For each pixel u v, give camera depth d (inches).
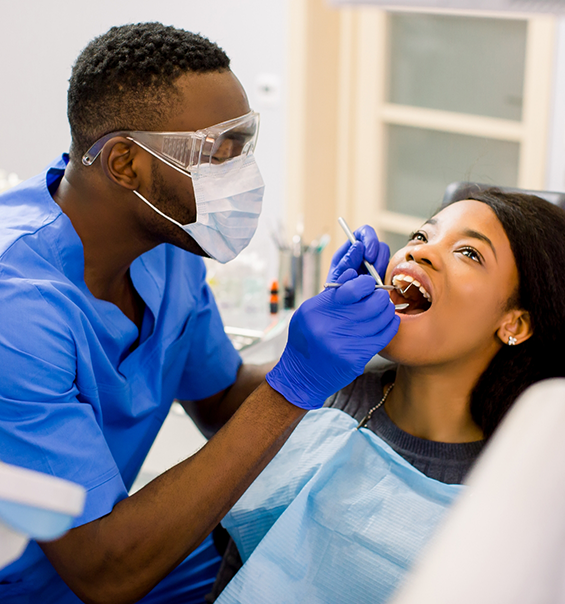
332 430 53.6
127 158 44.1
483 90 122.0
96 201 45.9
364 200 141.5
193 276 58.0
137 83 42.5
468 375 49.1
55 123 115.4
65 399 41.5
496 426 48.1
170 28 43.9
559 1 35.6
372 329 43.5
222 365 60.6
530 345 48.7
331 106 135.5
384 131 135.7
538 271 46.5
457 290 46.2
